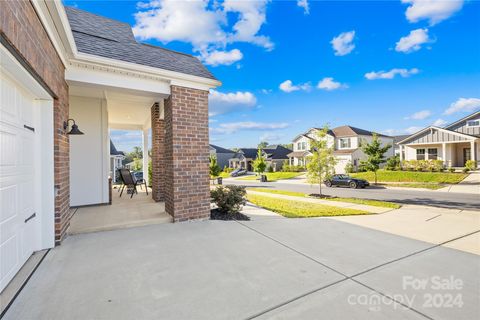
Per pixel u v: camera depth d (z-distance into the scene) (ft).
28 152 10.82
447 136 70.28
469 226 17.66
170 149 18.07
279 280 9.06
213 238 14.21
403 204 29.55
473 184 49.06
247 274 9.55
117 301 7.57
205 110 19.13
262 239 14.12
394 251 12.31
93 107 22.97
